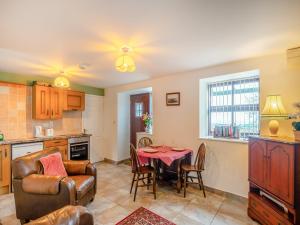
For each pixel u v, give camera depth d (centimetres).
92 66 320
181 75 367
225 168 304
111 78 420
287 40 215
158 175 360
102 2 143
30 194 216
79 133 490
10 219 233
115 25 179
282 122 246
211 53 257
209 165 323
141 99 525
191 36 204
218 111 348
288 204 187
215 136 337
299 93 239
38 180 212
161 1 142
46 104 401
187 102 357
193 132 347
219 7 150
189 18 167
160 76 397
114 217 237
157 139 408
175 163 347
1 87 354
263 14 161
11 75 369
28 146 347
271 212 205
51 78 420
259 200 224
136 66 320
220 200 287
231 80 333
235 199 290
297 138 199
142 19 169
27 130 391
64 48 237
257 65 272
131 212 250
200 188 329
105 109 552
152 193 312
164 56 269
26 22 173
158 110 407
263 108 265
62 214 105
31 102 397
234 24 178
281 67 253
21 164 223
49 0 139
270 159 213
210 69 325
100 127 545
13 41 215
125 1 142
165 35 202
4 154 314
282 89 251
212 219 234
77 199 225
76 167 286
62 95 431
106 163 523
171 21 172
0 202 280
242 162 285
